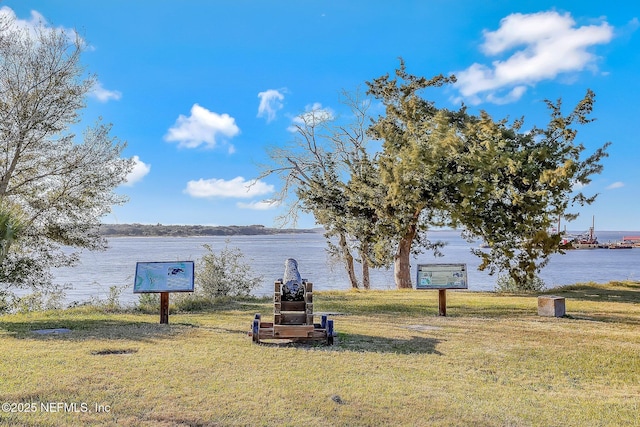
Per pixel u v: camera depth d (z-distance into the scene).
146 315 14.33
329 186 27.84
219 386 6.82
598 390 7.35
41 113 17.64
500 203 23.03
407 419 5.81
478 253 24.12
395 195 22.86
